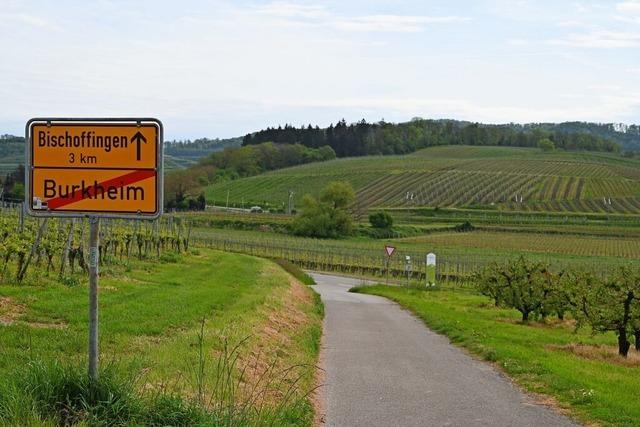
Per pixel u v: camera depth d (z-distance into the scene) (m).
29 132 8.28
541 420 11.86
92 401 7.80
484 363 18.12
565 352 21.86
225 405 9.37
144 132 8.23
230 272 35.47
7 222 32.78
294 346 17.95
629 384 15.75
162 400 8.12
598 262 76.19
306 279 53.91
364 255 75.94
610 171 153.88
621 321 22.86
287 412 10.17
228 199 138.25
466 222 113.06
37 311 15.85
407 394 13.79
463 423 11.55
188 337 14.16
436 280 62.03
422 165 160.88
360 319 28.78
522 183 141.50
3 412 7.18
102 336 13.29
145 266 33.09
